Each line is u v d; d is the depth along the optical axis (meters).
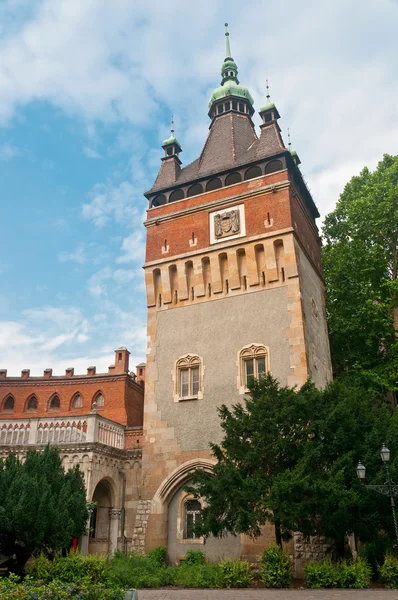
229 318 28.31
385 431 20.70
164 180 34.09
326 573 18.22
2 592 11.64
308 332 27.66
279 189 29.09
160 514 26.05
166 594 16.80
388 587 17.59
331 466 19.80
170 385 28.48
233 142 34.16
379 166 41.34
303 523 18.69
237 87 38.00
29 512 18.88
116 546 26.70
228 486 18.77
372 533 19.58
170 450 27.09
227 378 27.12
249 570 19.73
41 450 25.83
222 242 29.66
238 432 20.77
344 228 39.88
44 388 45.22
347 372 35.00
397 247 38.00
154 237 32.22
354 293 35.91
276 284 27.77
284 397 20.73
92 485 25.28
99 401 43.59
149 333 30.30
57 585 12.98
